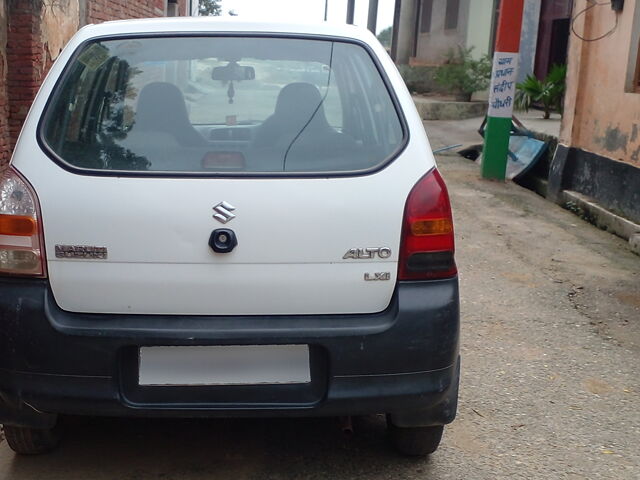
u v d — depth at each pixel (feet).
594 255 23.25
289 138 9.88
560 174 30.76
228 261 9.20
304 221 9.25
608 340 16.58
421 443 11.02
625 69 26.43
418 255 9.48
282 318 9.34
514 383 14.28
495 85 34.22
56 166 9.37
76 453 11.23
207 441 11.69
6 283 9.29
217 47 10.68
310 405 9.34
